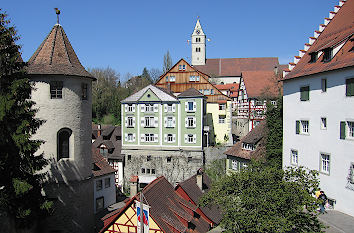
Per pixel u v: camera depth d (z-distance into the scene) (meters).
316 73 25.25
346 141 22.44
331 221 20.64
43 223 23.03
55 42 24.72
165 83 58.25
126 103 46.97
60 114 23.19
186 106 45.19
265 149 34.69
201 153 44.78
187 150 45.09
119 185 45.81
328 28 29.66
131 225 20.19
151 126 46.22
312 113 26.34
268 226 14.11
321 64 25.77
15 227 18.59
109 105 79.50
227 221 15.61
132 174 46.41
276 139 33.06
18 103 17.73
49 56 23.88
